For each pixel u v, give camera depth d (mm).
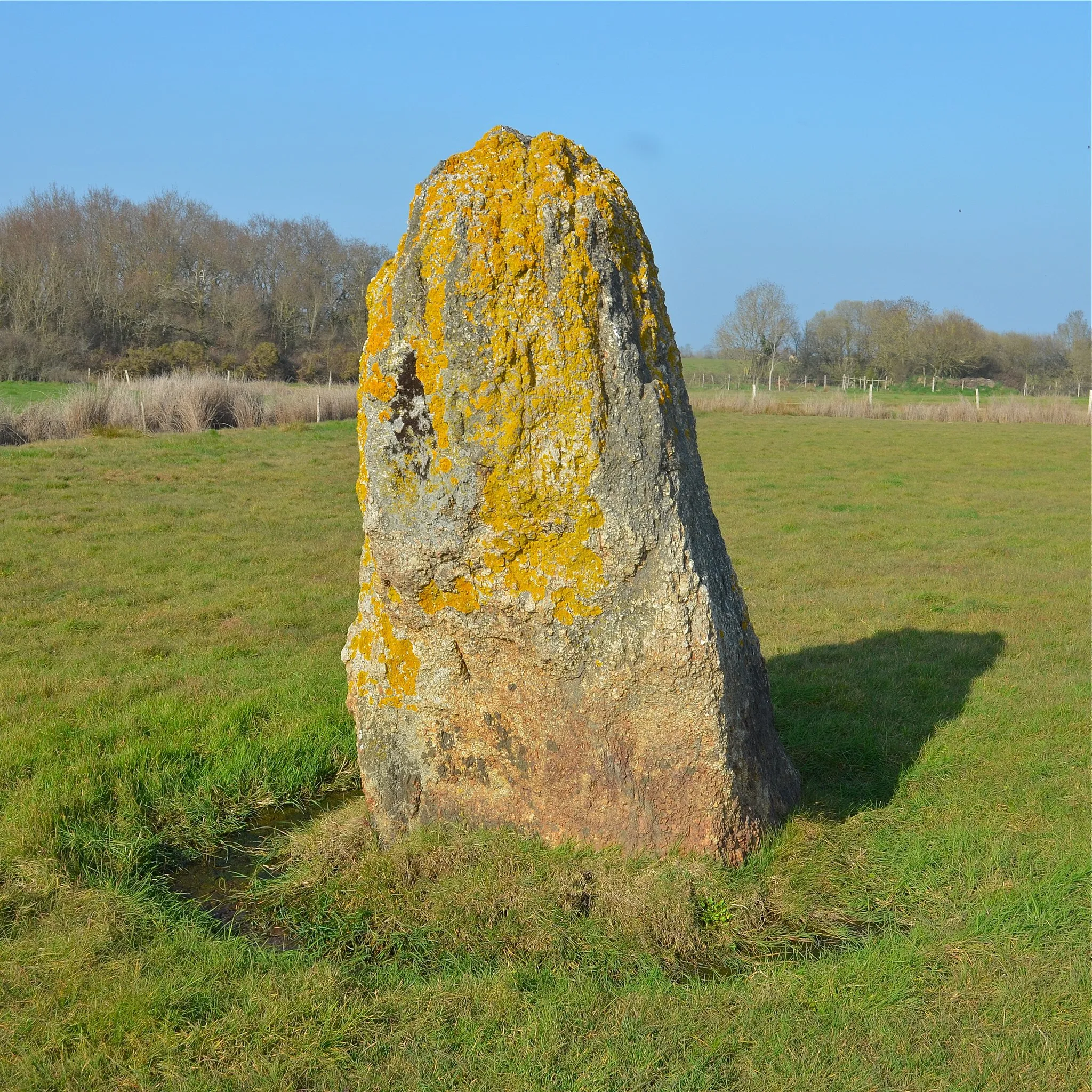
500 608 4469
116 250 67562
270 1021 3533
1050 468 22609
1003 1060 3330
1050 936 3998
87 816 5039
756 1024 3529
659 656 4395
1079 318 75625
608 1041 3436
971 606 9945
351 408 32312
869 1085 3229
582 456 4336
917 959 3848
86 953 3898
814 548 13172
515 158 4508
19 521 14016
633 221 4738
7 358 50719
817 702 6934
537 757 4602
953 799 5297
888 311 79125
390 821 4840
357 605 9922
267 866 4871
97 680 7344
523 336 4328
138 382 29984
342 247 75812
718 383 75500
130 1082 3291
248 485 18031
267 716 6617
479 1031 3479
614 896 4246
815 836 4824
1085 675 7492
